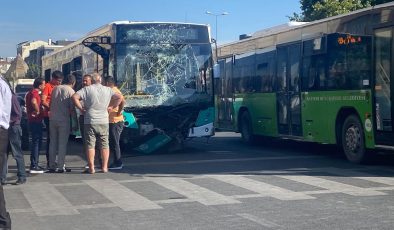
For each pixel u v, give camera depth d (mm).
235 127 19891
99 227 7578
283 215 8078
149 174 12156
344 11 27812
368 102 12797
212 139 21953
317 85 14812
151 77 15977
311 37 15102
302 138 15680
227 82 20547
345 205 8695
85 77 12820
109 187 10578
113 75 15789
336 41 13992
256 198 9305
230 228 7398
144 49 15961
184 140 16703
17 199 9516
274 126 17188
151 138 15969
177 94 16125
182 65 16203
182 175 11914
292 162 14055
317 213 8172
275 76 17062
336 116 14039
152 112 15945
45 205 9023
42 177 11922
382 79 12344
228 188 10250
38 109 12453
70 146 19609
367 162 13500
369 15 12812
